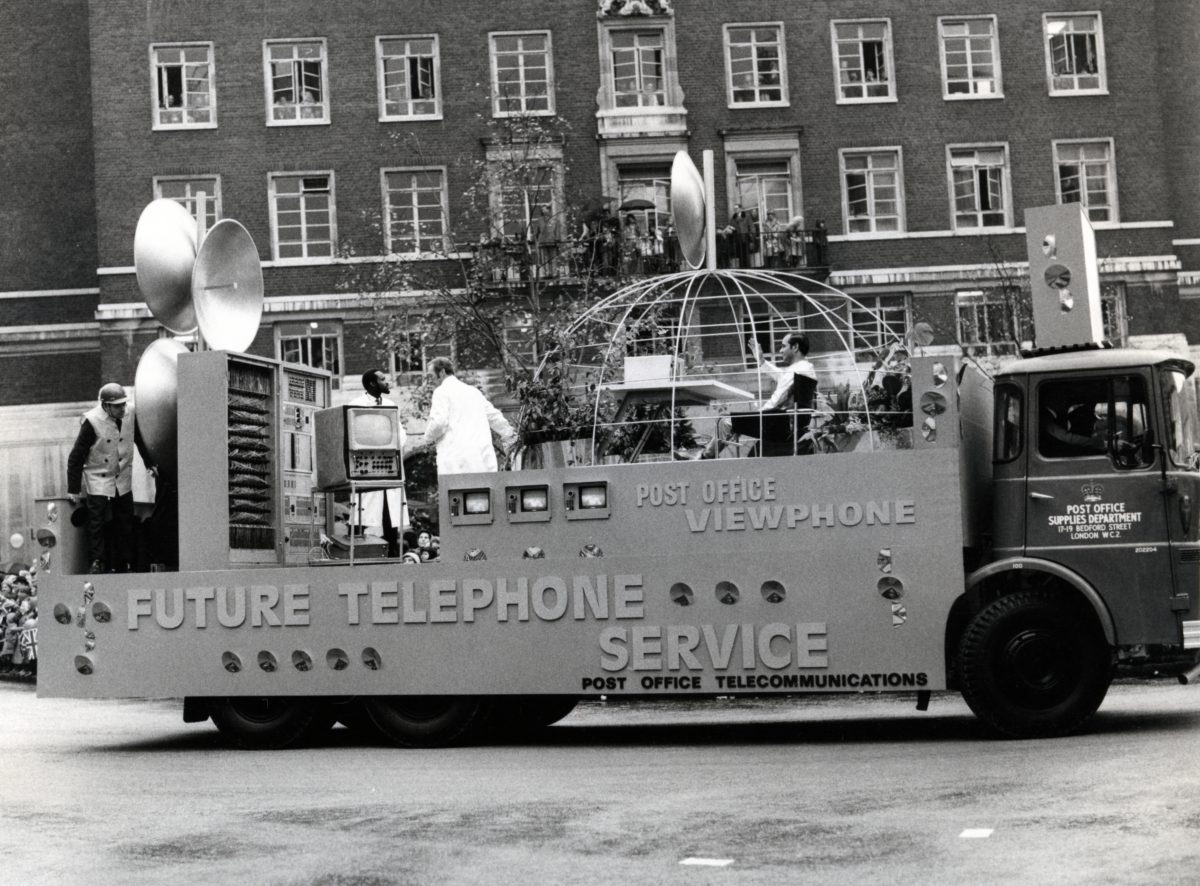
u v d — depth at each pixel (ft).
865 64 143.84
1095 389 43.47
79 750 49.16
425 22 142.20
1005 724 42.24
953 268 142.31
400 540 50.21
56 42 155.74
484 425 50.80
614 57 143.13
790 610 42.80
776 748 42.73
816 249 139.74
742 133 142.51
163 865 28.04
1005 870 24.89
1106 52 144.36
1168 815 28.76
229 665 47.24
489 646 44.91
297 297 139.74
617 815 31.45
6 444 151.74
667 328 53.67
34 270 153.58
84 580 48.96
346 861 27.73
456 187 141.90
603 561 44.09
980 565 43.98
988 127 143.74
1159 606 42.55
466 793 35.42
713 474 43.55
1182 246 152.15
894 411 45.68
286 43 141.90
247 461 49.06
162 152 141.08
